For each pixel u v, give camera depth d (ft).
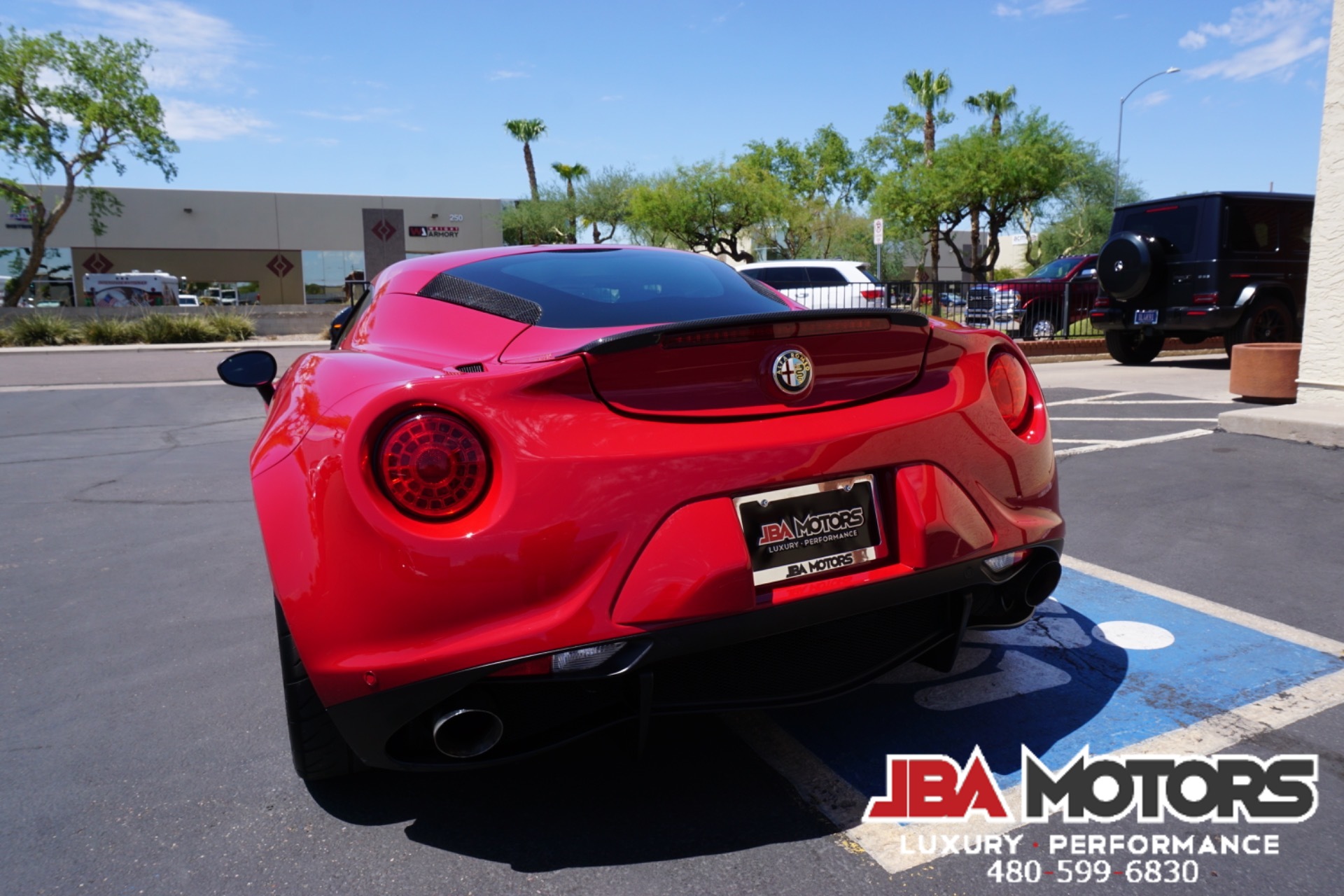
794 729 7.84
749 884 5.79
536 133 164.96
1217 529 13.08
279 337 82.84
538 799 6.88
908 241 137.39
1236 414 19.43
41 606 11.55
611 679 6.02
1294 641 9.18
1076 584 11.08
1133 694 8.20
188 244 123.95
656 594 5.71
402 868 6.08
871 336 6.58
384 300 8.48
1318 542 12.36
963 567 6.76
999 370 7.50
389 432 5.49
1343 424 17.47
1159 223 33.91
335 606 5.55
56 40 84.94
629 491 5.69
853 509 6.45
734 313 7.94
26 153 86.58
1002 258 181.68
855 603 6.32
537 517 5.52
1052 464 7.64
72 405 33.53
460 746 5.75
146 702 8.74
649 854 6.15
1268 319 32.58
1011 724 7.77
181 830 6.60
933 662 7.44
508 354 6.70
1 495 17.94
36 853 6.34
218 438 24.95
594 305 7.75
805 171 130.11
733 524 5.93
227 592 11.92
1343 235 19.26
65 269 120.37
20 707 8.71
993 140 94.63
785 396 6.25
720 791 6.91
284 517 5.77
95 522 15.74
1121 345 37.86
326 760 6.80
